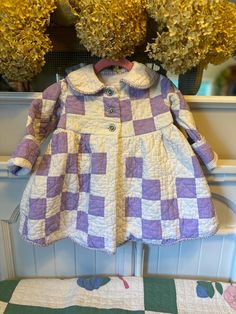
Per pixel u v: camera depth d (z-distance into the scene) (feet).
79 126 2.30
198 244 2.97
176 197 2.45
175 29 1.94
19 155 2.17
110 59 2.25
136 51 2.46
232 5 2.19
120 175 2.40
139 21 2.07
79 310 2.63
